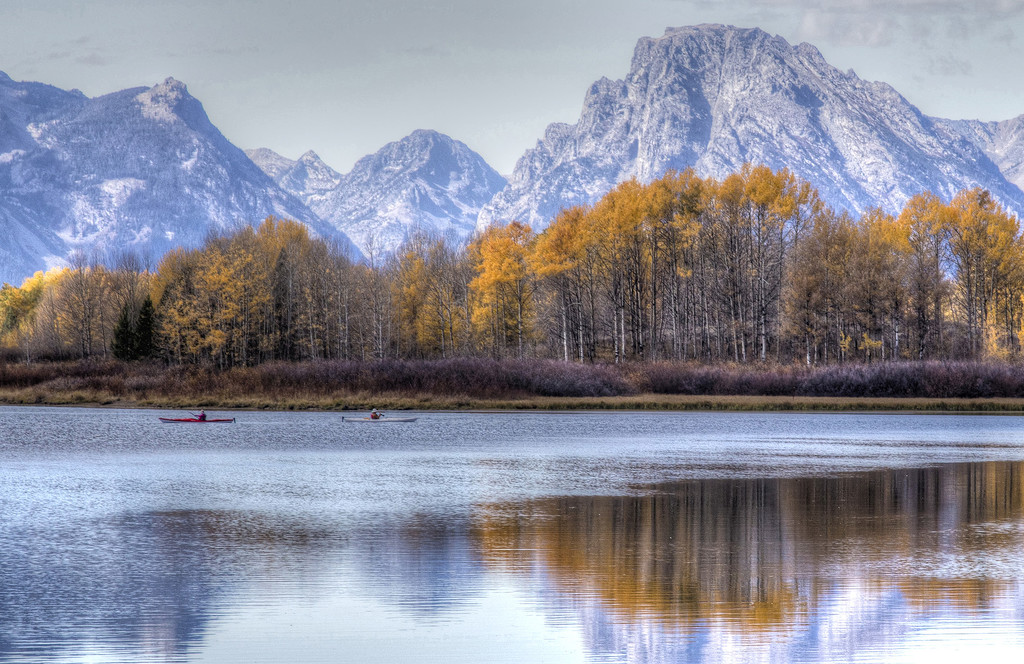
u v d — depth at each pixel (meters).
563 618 31.81
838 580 36.47
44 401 132.25
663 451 82.56
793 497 56.59
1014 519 49.44
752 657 28.36
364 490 58.69
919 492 58.88
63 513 50.25
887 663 27.95
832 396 132.12
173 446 85.00
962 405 127.44
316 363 139.00
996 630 30.67
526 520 48.38
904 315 149.75
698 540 43.69
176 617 31.84
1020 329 156.38
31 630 30.50
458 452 81.00
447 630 30.66
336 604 33.25
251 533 44.88
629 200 155.25
